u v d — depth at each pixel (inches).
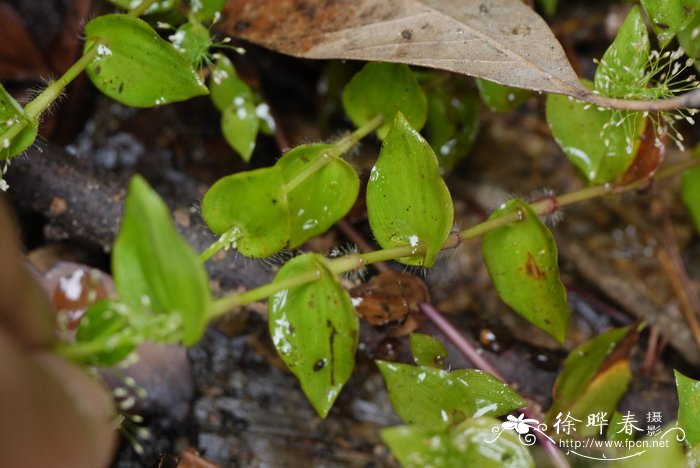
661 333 17.2
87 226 16.3
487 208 17.9
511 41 15.5
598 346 15.8
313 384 14.9
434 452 14.4
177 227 16.2
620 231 17.8
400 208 15.0
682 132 17.9
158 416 16.0
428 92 16.6
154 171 17.6
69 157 16.3
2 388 13.8
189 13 15.9
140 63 15.2
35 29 17.7
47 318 14.1
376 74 15.9
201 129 17.8
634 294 17.4
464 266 17.5
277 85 17.9
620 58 15.5
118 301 14.3
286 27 15.9
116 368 15.7
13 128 14.9
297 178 15.1
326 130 17.7
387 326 16.1
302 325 14.8
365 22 15.8
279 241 15.1
